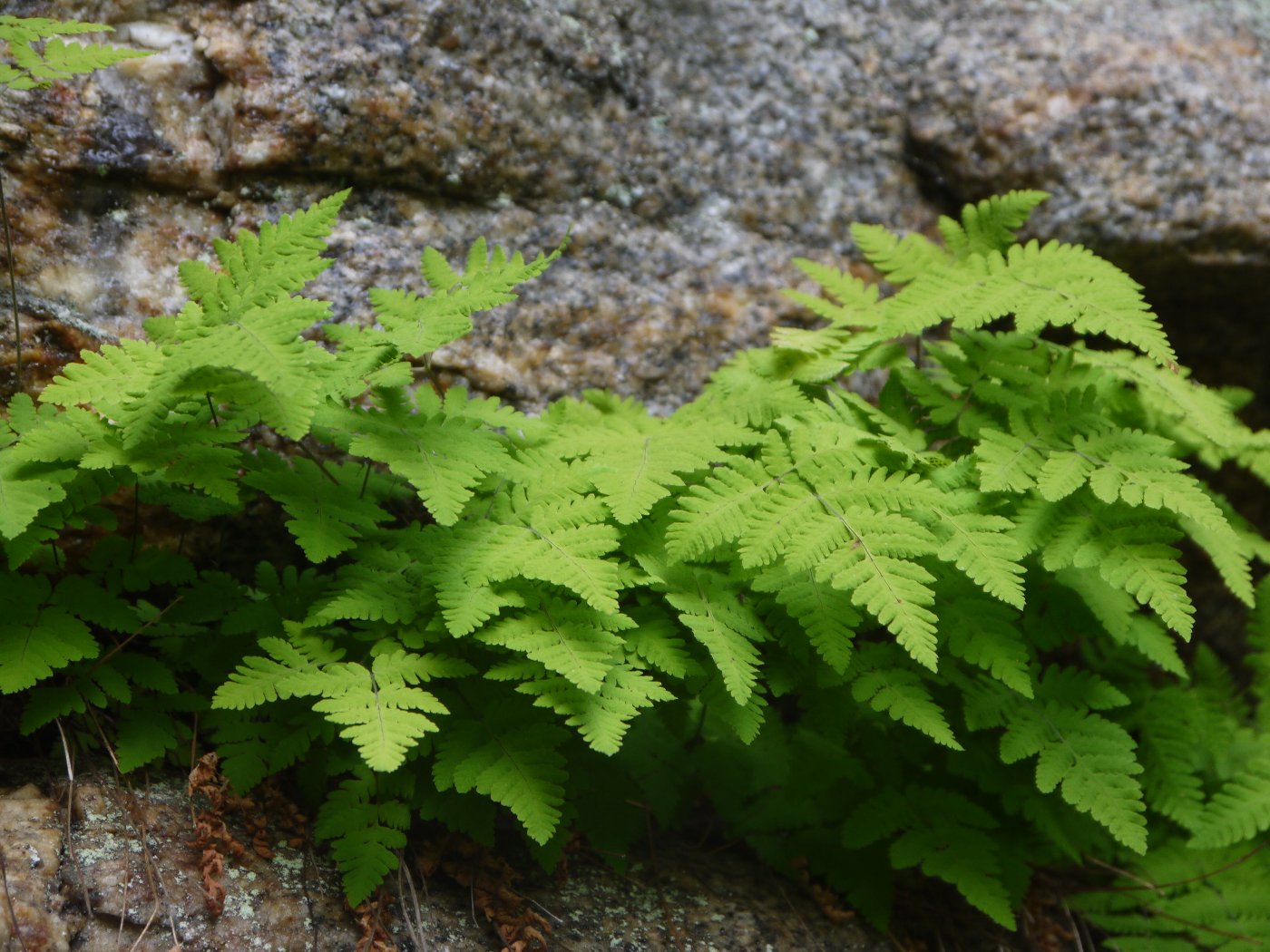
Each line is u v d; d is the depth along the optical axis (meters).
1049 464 1.42
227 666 1.43
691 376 1.57
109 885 1.37
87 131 1.47
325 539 1.38
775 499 1.40
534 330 1.54
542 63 1.55
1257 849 1.53
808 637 1.40
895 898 1.52
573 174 1.56
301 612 1.42
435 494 1.38
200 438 1.37
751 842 1.51
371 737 1.35
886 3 1.65
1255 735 1.57
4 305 1.45
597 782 1.47
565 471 1.42
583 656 1.37
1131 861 1.54
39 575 1.39
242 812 1.41
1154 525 1.41
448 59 1.52
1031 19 1.65
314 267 1.35
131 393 1.36
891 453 1.43
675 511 1.39
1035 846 1.52
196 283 1.37
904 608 1.36
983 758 1.50
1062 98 1.62
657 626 1.41
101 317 1.46
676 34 1.60
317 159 1.50
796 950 1.46
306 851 1.42
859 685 1.41
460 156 1.53
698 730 1.51
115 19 1.48
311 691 1.37
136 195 1.48
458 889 1.43
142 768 1.42
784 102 1.62
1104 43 1.64
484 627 1.38
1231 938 1.51
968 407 1.47
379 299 1.42
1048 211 1.62
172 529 1.47
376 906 1.40
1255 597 1.59
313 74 1.49
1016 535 1.42
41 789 1.39
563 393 1.55
